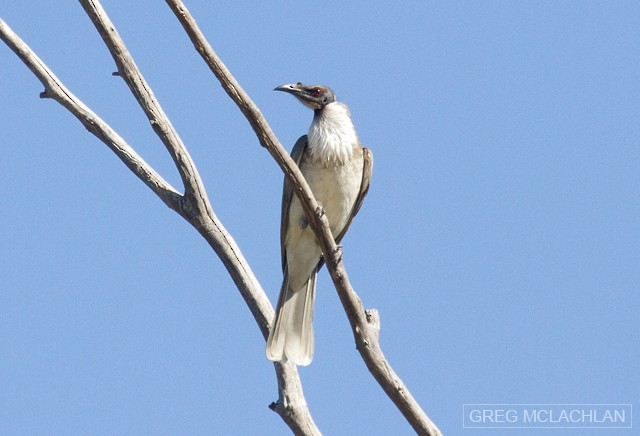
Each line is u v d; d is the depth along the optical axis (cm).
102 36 1097
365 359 1014
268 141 993
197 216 1127
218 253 1142
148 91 1108
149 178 1136
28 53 1140
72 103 1149
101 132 1142
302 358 1185
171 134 1104
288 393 1084
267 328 1148
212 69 951
